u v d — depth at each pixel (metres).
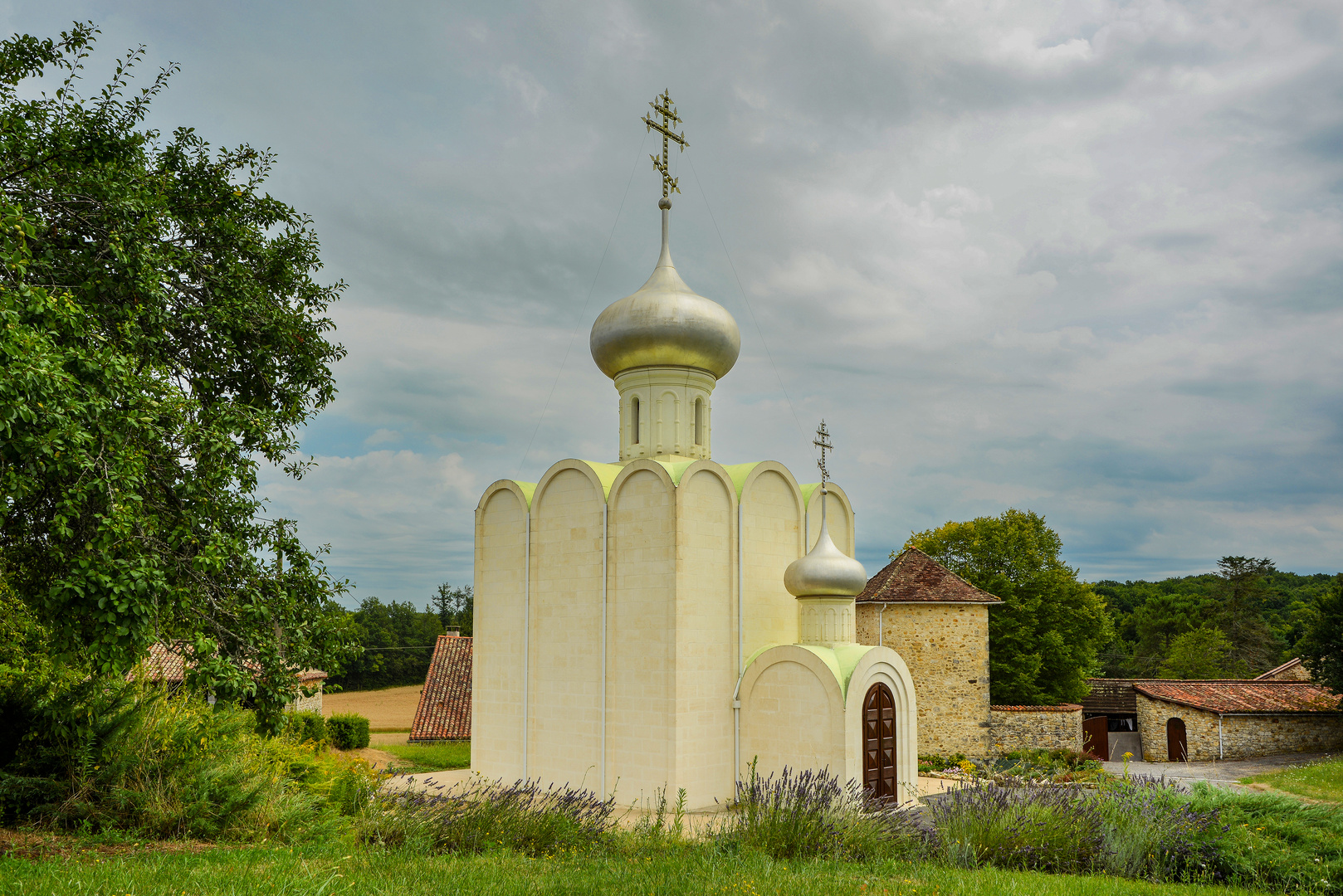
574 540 26.89
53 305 11.99
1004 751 37.66
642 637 24.72
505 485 29.16
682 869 11.88
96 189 15.11
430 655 92.12
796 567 25.66
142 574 11.77
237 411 15.48
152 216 15.34
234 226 17.47
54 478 12.30
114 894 8.86
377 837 13.88
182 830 13.57
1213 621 78.88
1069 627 51.56
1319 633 38.34
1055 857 14.26
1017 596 51.34
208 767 14.87
